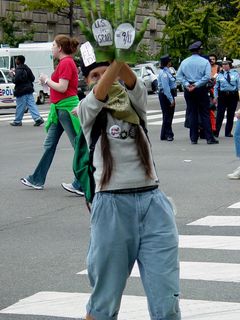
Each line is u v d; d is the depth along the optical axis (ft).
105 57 13.11
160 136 58.08
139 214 13.69
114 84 13.78
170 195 33.94
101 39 12.93
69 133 33.42
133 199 13.69
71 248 25.14
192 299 19.49
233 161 44.45
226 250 24.35
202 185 36.40
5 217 30.37
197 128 53.93
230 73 57.11
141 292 20.21
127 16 12.83
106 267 13.75
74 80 33.01
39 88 113.50
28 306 19.42
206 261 23.06
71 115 33.09
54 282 21.43
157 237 13.64
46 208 31.89
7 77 100.22
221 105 57.41
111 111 13.70
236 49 88.89
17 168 44.37
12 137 62.75
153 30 170.81
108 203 13.66
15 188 36.94
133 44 12.89
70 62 32.83
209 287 20.48
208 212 30.37
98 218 13.73
